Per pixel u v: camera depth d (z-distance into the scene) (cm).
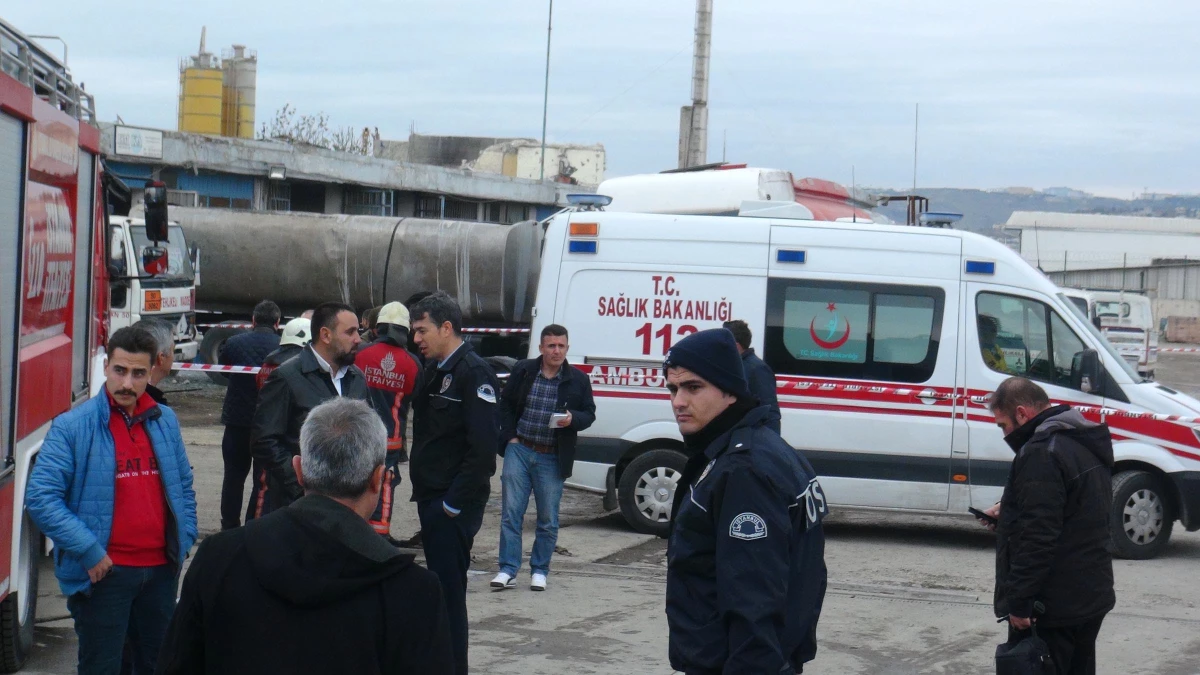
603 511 1206
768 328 1064
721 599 331
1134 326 3175
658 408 1068
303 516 279
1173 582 943
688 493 352
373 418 292
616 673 654
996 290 1055
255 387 921
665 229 1080
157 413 498
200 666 280
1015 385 537
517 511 841
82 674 491
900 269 1059
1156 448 1025
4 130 558
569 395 834
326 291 1969
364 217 1966
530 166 6066
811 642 355
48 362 667
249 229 1997
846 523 1186
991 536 1130
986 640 747
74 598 484
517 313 1908
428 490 629
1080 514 510
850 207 1577
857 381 1053
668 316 1072
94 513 478
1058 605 508
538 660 675
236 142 2527
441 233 1908
